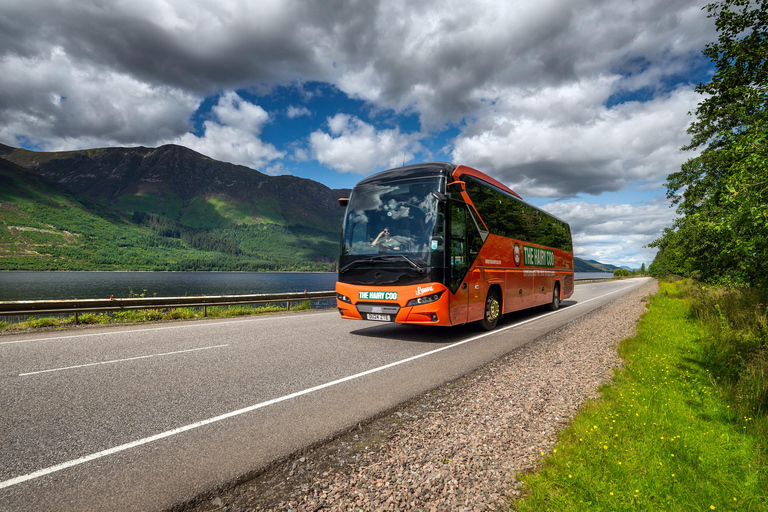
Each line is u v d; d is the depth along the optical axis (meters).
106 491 2.83
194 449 3.53
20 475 3.02
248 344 8.43
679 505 2.70
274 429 3.99
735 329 8.38
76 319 11.46
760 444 3.67
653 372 6.05
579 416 4.21
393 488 2.86
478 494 2.79
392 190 9.30
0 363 6.48
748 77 9.07
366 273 9.00
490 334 10.18
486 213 10.73
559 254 17.52
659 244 20.91
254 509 2.65
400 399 4.95
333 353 7.65
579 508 2.61
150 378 5.70
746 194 4.86
